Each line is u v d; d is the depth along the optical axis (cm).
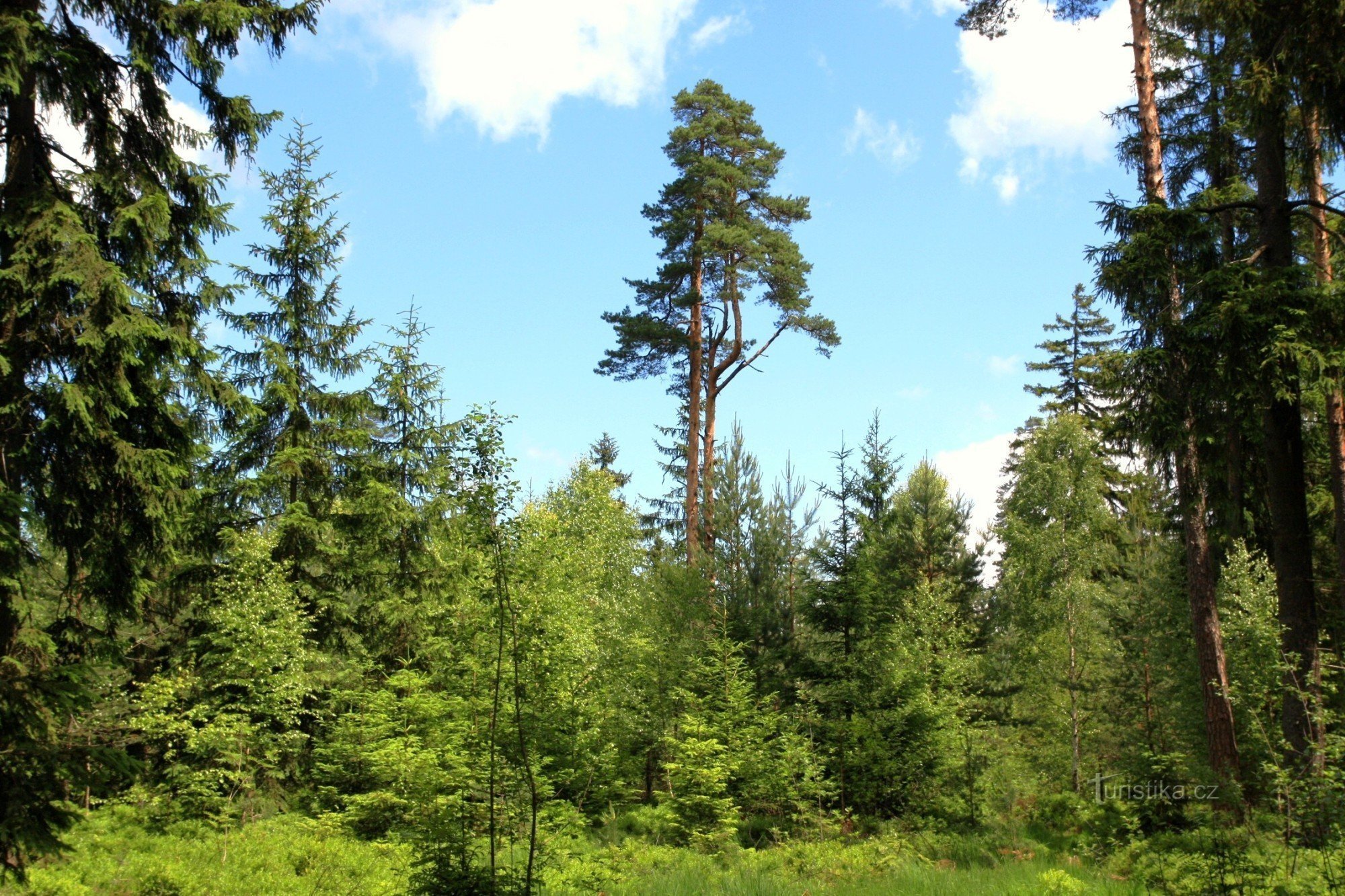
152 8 1074
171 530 1089
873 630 1984
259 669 1734
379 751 1697
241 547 1770
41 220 947
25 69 973
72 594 1084
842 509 2050
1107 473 3275
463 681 1527
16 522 737
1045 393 3822
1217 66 1370
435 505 2012
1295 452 1248
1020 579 2723
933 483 2752
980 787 1867
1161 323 1288
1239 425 1348
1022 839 1631
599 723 1691
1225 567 1886
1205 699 1464
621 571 2712
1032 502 2762
